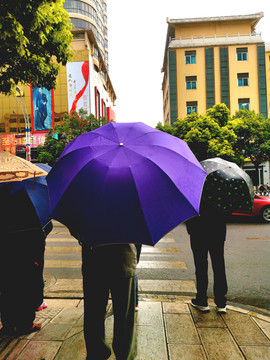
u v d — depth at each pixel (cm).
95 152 175
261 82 3431
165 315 313
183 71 3516
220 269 308
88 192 161
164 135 195
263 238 746
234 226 926
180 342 261
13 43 430
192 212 158
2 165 233
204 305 319
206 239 304
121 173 160
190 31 3666
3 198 250
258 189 2764
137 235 151
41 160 2214
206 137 2023
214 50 3491
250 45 3453
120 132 187
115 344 198
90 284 201
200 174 181
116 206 155
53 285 439
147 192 157
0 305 267
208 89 3481
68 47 645
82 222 158
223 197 282
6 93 600
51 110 3209
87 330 204
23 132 3231
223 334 274
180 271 499
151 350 249
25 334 275
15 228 252
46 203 262
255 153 2455
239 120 2378
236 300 374
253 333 275
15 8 432
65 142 2305
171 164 171
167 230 152
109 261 195
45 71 611
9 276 260
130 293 198
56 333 279
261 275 468
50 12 523
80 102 3206
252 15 3553
